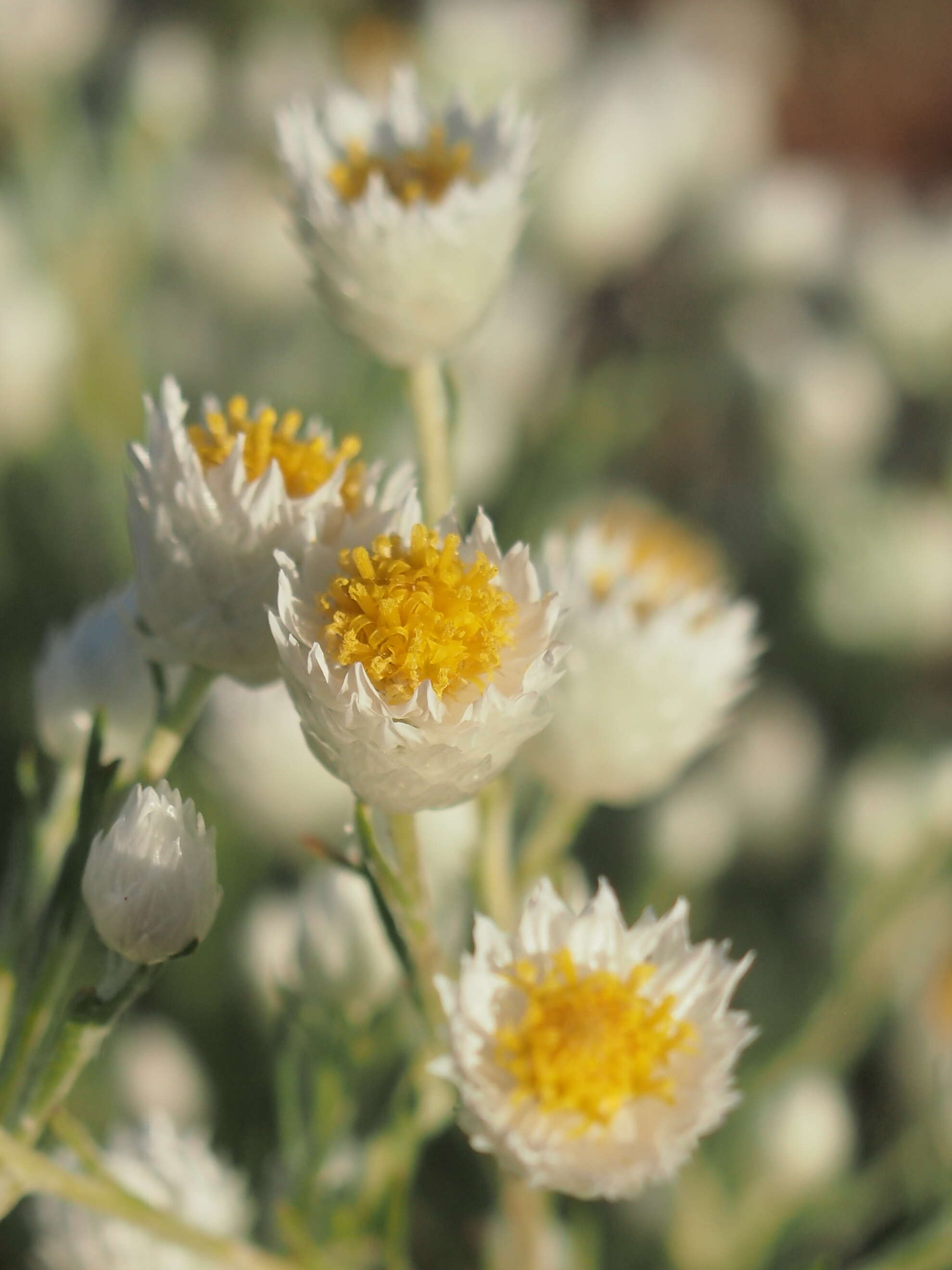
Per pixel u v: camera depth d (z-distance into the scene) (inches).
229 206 13.5
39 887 6.8
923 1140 8.7
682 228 15.5
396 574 6.0
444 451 7.2
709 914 11.4
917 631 13.6
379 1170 7.2
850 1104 10.3
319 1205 7.5
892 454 15.4
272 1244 8.0
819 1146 9.0
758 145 16.9
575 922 6.3
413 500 6.3
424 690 5.9
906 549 13.6
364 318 7.1
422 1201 9.5
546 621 6.0
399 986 7.7
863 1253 9.4
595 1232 8.0
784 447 14.5
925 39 28.7
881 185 27.2
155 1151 7.5
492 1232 8.2
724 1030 6.2
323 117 7.5
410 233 7.0
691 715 7.3
